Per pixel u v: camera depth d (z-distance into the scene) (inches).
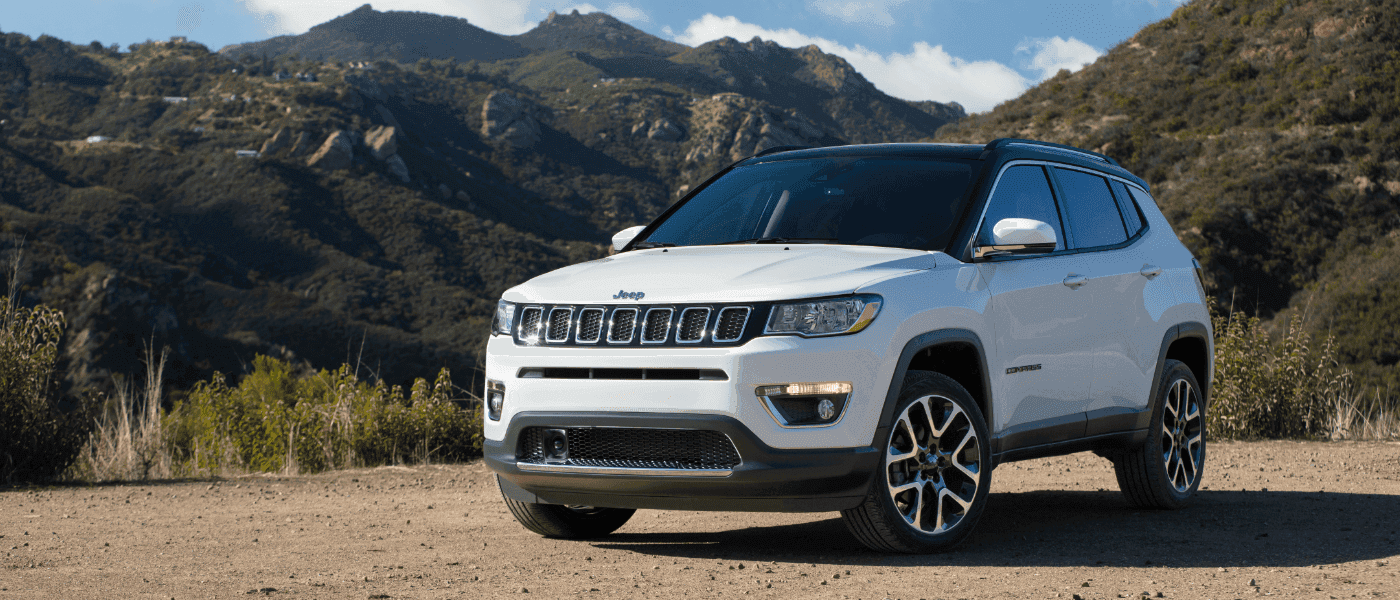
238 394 496.1
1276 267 1346.0
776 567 162.4
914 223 184.7
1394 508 227.6
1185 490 232.1
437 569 167.3
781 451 153.7
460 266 6028.5
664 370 158.2
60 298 3250.5
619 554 178.7
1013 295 183.3
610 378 161.3
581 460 165.8
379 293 5324.8
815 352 154.2
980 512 176.7
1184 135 1685.5
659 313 160.4
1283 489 268.7
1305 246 1352.1
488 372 177.6
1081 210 213.5
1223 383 446.9
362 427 414.9
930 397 167.8
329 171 6963.6
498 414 178.5
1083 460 342.6
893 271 165.5
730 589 145.6
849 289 158.6
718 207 210.4
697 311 158.1
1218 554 171.5
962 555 170.4
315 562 177.3
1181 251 241.9
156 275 4008.4
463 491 301.0
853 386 155.9
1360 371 1046.4
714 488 156.6
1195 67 1836.9
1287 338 469.7
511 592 146.7
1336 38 1701.5
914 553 169.3
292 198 6176.2
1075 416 198.8
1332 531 196.4
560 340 167.2
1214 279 1337.4
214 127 7509.8
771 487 154.3
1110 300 207.9
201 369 3284.9
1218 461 339.3
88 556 187.3
